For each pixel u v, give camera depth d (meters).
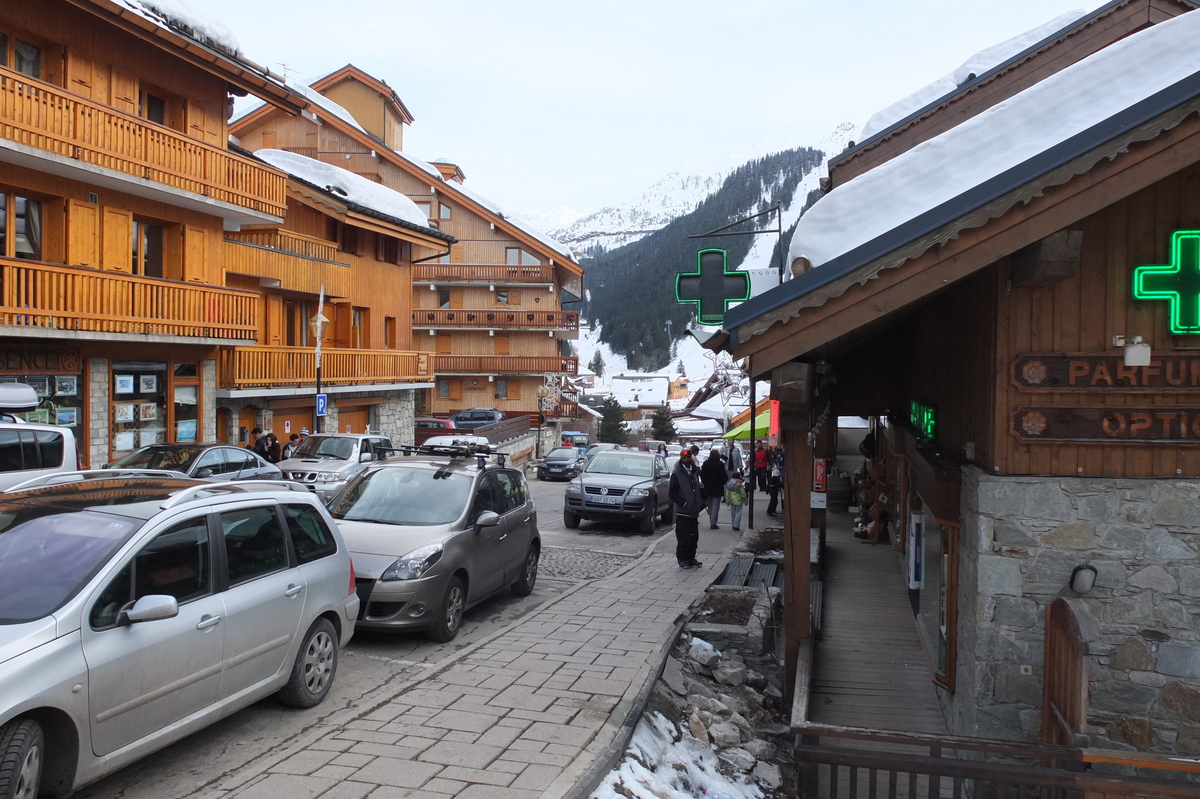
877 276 5.77
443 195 51.59
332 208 27.73
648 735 6.55
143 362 19.14
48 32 15.95
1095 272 5.96
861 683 8.53
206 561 5.50
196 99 19.84
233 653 5.54
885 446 16.12
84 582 4.66
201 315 19.58
